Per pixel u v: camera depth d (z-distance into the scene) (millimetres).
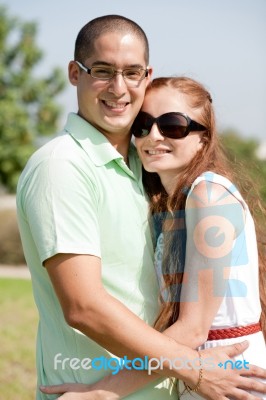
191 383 2557
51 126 20125
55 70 20406
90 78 2771
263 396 2629
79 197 2562
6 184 18875
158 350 2484
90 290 2475
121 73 2746
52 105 20000
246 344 2639
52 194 2537
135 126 2895
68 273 2490
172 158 2852
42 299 2789
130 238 2713
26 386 5250
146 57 2854
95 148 2715
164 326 2697
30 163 2672
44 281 2758
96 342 2518
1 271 11359
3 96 19500
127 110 2797
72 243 2496
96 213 2637
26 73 19969
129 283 2701
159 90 2877
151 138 2828
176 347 2516
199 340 2604
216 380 2562
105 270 2666
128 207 2734
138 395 2660
